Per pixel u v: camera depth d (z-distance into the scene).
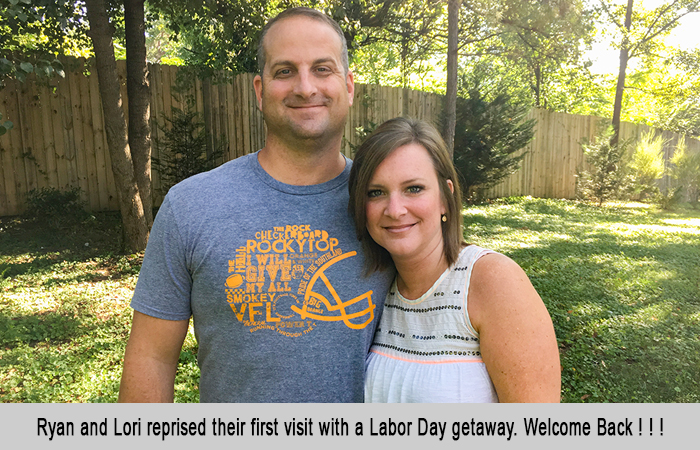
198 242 1.60
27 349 4.19
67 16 6.49
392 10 13.11
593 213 13.66
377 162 1.60
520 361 1.51
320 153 1.74
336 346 1.65
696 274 7.31
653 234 10.40
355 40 8.63
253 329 1.60
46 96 8.78
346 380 1.68
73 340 4.41
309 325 1.62
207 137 9.91
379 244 1.68
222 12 8.24
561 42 13.55
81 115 9.09
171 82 9.64
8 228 8.05
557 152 17.11
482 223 10.52
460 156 12.77
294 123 1.67
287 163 1.73
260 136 10.52
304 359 1.61
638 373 4.20
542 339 1.52
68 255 7.08
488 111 12.80
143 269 1.69
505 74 20.20
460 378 1.61
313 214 1.69
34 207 8.34
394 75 22.09
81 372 3.85
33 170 8.80
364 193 1.64
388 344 1.79
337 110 1.73
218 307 1.61
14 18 5.89
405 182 1.58
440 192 1.69
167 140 9.64
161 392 1.69
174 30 8.84
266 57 1.73
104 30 6.50
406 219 1.60
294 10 1.73
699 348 4.78
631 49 17.45
